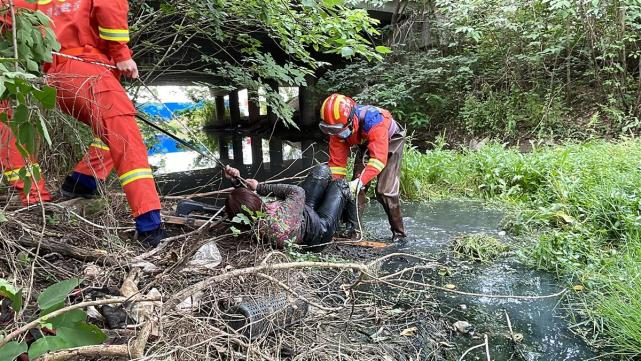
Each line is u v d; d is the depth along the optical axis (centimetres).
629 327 223
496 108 854
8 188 278
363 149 395
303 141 1195
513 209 474
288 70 428
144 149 283
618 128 721
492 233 397
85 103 261
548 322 248
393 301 271
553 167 523
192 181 681
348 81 1036
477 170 586
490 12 865
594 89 816
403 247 365
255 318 202
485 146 679
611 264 301
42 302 128
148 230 284
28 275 217
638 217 342
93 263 250
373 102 978
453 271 316
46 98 135
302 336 219
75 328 125
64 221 293
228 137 1386
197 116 1669
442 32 980
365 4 970
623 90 745
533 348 225
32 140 148
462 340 233
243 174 756
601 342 229
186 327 189
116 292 221
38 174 175
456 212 472
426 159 632
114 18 266
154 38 482
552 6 715
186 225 352
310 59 418
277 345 204
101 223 315
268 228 299
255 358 184
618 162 505
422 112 1014
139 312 203
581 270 301
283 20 383
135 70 286
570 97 830
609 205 379
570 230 363
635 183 416
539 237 367
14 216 262
